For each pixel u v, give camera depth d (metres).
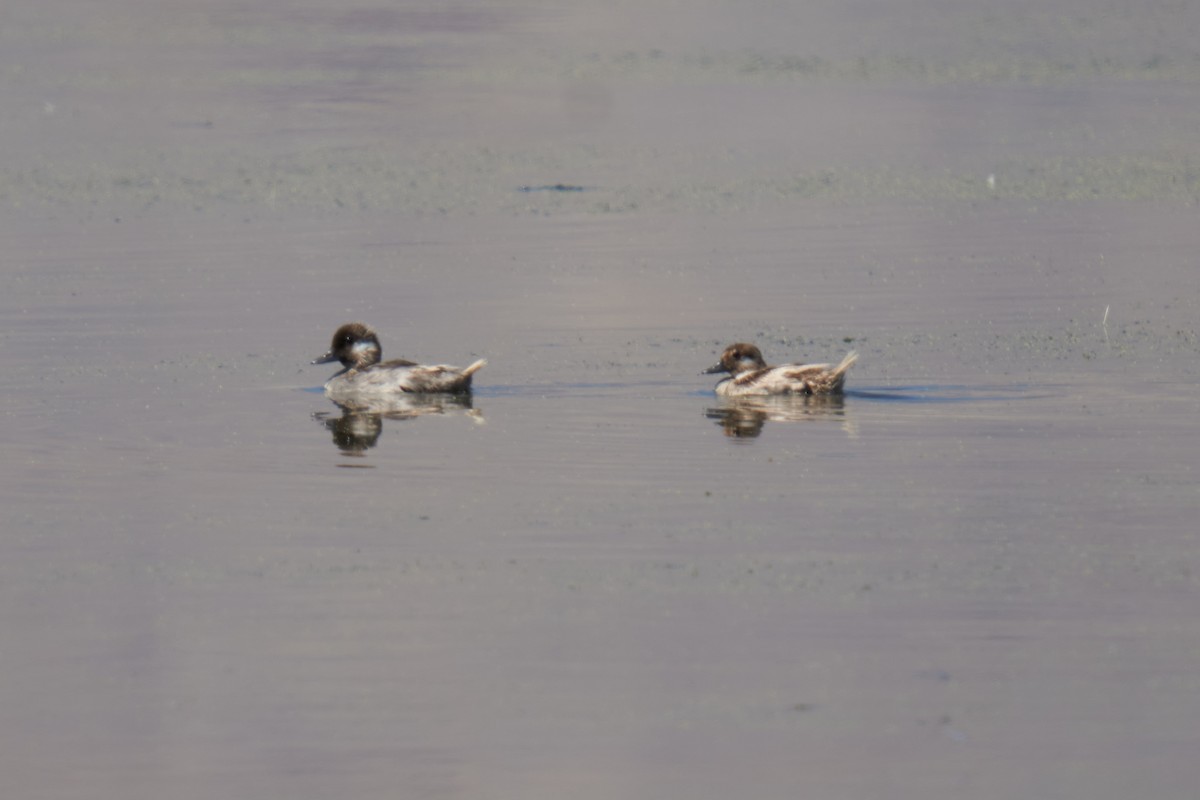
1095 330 23.45
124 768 10.23
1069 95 50.50
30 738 10.66
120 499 15.88
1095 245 30.16
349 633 12.29
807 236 31.41
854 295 26.28
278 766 10.27
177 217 33.50
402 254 29.98
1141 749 10.34
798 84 53.72
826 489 15.96
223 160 40.44
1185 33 63.88
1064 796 9.78
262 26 69.56
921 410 19.22
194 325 24.47
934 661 11.69
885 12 71.62
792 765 10.20
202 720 10.86
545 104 50.25
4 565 13.90
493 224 32.97
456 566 13.75
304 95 51.94
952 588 13.07
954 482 16.12
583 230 32.25
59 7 75.25
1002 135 43.81
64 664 11.77
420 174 38.84
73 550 14.30
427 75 56.50
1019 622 12.37
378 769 10.17
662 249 30.31
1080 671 11.48
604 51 61.91
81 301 25.94
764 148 42.31
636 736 10.59
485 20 71.12
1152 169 38.44
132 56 60.47
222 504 15.69
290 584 13.35
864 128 45.22
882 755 10.30
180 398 20.25
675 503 15.52
